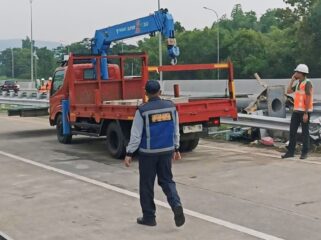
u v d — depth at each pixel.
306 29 67.38
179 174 9.70
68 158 12.05
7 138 16.34
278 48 79.62
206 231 6.27
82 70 14.13
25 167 10.98
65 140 14.61
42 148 13.87
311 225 6.41
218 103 11.59
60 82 14.72
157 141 6.41
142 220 6.60
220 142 13.85
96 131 12.76
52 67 121.75
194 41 98.25
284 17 72.50
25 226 6.68
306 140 10.84
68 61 13.60
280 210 7.10
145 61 14.48
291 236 6.01
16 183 9.35
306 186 8.45
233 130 14.33
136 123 6.43
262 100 14.80
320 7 66.25
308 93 10.66
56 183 9.25
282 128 12.16
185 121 11.11
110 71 14.81
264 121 12.60
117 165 10.98
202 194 8.11
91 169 10.55
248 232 6.18
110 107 11.72
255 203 7.50
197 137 11.85
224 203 7.54
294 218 6.71
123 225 6.61
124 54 14.09
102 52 15.20
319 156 11.16
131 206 7.53
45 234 6.32
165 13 13.01
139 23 13.78
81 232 6.36
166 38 12.90
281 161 10.69
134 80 14.59
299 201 7.54
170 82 39.41
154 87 6.48
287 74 77.75
